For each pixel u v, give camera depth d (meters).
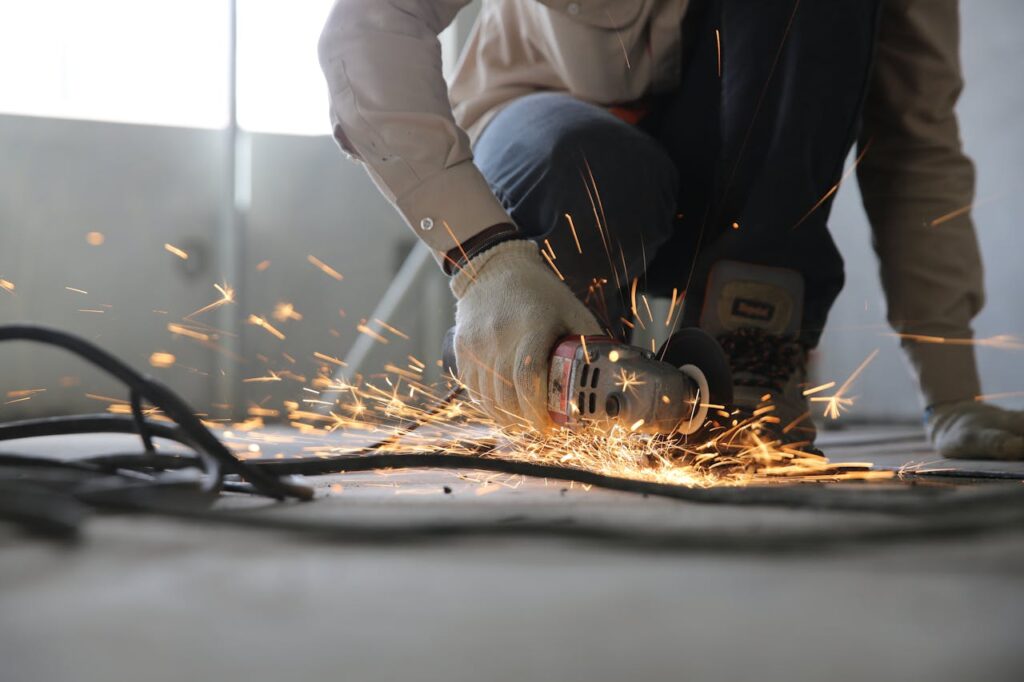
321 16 5.14
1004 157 4.48
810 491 0.86
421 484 1.16
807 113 1.47
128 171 5.00
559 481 1.18
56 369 4.84
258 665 0.39
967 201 1.92
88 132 4.96
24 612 0.47
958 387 1.90
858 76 1.50
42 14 4.89
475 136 1.83
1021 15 4.40
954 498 0.79
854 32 1.48
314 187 5.22
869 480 1.21
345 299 5.26
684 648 0.41
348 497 0.94
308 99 5.18
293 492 0.88
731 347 1.41
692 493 0.90
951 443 1.83
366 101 1.27
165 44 5.02
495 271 1.21
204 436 0.84
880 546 0.65
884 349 4.79
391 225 5.30
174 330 5.04
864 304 4.86
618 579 0.55
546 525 0.69
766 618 0.46
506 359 1.15
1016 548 0.64
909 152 1.88
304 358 5.21
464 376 1.22
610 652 0.41
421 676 0.37
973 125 4.59
